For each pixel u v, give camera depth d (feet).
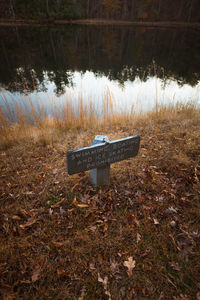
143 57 64.54
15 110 17.98
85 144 13.16
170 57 63.77
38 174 10.27
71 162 7.41
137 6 178.19
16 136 14.61
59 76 42.16
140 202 8.60
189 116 17.57
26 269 6.26
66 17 163.73
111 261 6.44
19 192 9.08
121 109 19.74
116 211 8.21
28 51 71.10
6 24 138.10
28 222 7.61
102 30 130.00
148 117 18.25
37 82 36.42
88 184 9.61
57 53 70.18
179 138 12.88
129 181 9.81
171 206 8.41
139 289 5.82
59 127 16.99
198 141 12.39
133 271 6.23
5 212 8.14
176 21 184.14
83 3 178.19
